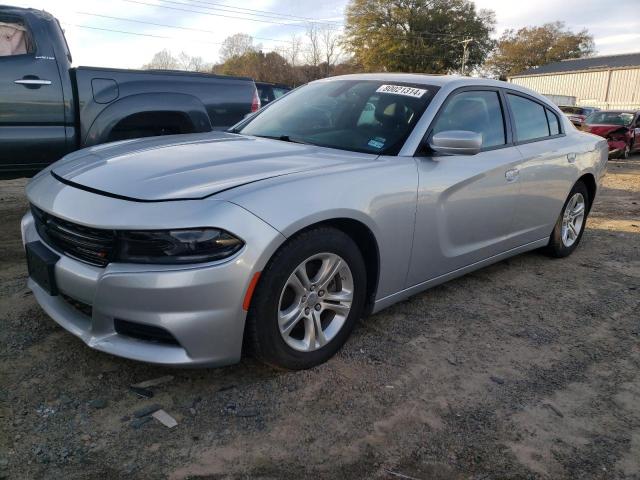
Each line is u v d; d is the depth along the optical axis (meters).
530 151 4.31
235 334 2.48
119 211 2.42
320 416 2.54
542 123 4.72
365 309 3.26
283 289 2.62
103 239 2.44
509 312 3.89
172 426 2.41
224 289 2.39
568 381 3.00
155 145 3.33
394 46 49.59
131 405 2.54
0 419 2.38
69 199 2.63
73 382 2.69
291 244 2.60
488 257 4.10
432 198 3.34
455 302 4.01
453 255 3.67
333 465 2.24
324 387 2.77
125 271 2.36
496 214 3.98
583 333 3.62
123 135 5.45
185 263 2.36
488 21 51.84
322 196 2.70
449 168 3.48
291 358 2.77
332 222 2.81
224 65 57.44
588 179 5.29
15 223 5.66
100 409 2.49
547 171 4.49
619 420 2.66
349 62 54.19
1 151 4.80
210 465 2.19
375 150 3.34
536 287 4.43
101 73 5.13
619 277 4.79
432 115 3.52
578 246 5.81
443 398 2.75
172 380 2.75
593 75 43.41
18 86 4.77
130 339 2.49
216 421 2.46
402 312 3.76
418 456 2.32
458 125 3.72
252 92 6.07
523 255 5.32
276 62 54.47
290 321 2.74
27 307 3.49
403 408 2.64
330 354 2.99
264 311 2.57
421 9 49.88
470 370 3.04
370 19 50.12
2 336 3.10
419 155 3.37
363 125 3.57
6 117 4.76
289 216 2.54
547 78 47.50
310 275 2.86
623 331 3.68
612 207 8.23
